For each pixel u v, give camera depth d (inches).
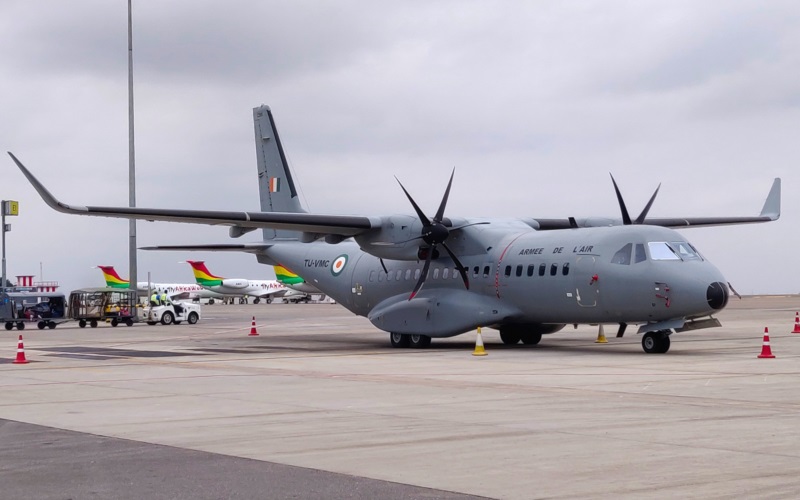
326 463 385.1
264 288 4503.0
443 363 884.0
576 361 887.7
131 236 1946.4
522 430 461.7
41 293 1923.0
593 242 1001.5
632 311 964.0
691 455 392.8
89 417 524.4
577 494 328.2
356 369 824.3
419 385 676.7
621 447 413.1
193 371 814.5
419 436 447.2
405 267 1199.6
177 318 2021.4
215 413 535.2
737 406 542.6
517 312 1072.2
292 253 1380.4
